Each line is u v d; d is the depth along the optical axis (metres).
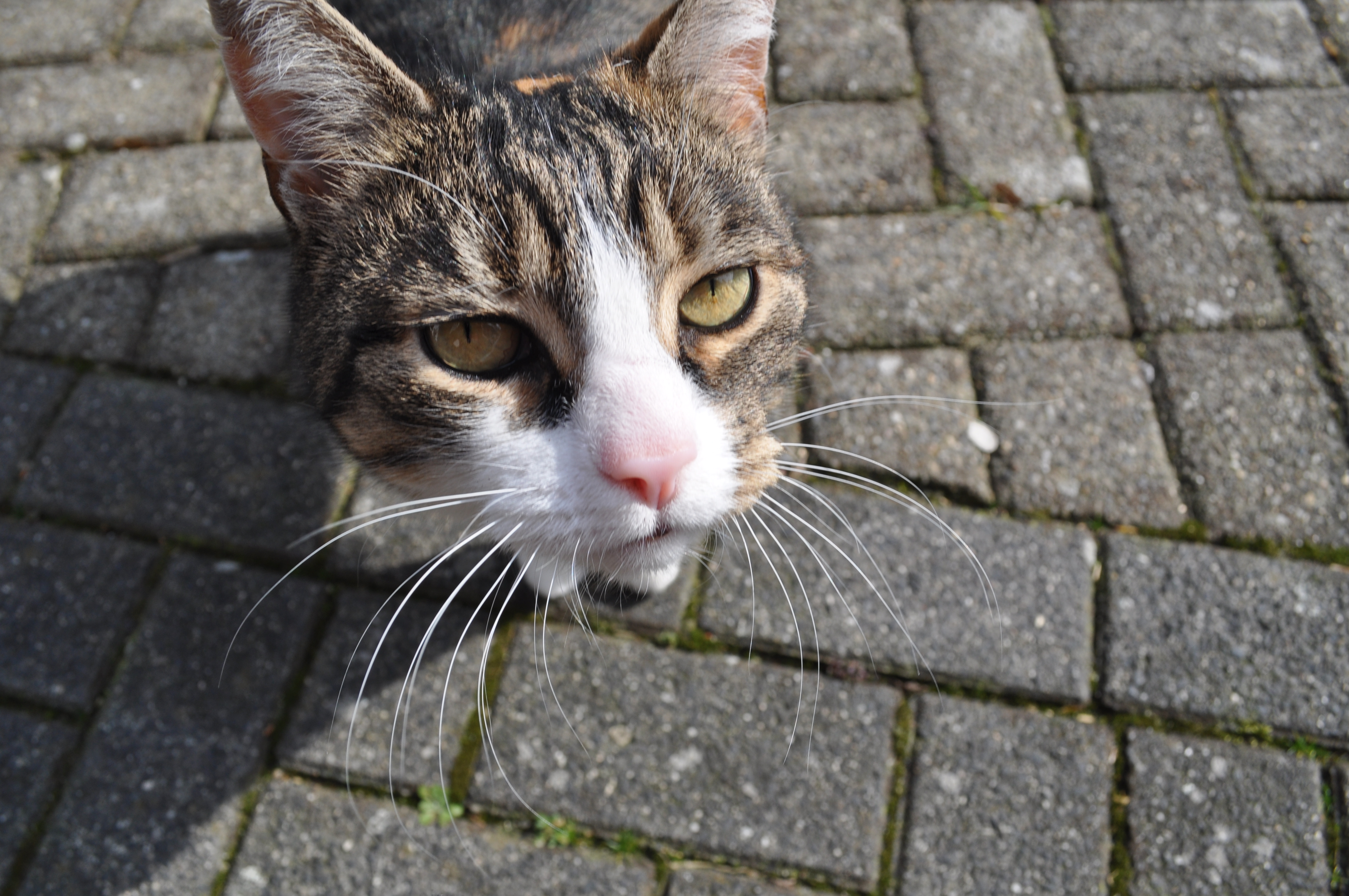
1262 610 0.90
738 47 0.78
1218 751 0.87
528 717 0.89
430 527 0.94
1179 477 0.94
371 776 0.88
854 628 0.91
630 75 0.78
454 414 0.74
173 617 0.92
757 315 0.77
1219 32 1.09
